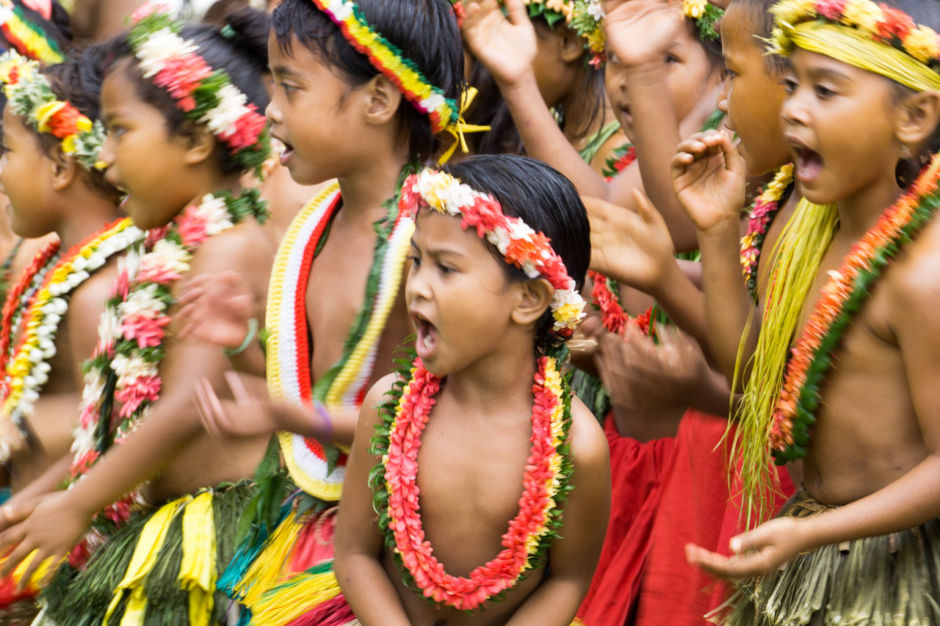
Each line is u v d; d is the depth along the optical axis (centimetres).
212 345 356
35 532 347
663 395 342
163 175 379
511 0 420
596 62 467
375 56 344
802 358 286
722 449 392
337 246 364
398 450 287
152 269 361
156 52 372
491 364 282
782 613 290
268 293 366
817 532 265
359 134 352
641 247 339
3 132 438
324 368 359
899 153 276
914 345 268
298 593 323
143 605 359
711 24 422
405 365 295
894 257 272
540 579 294
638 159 387
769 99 311
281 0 357
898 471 279
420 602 294
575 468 283
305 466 359
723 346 318
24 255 511
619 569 414
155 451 351
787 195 339
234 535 366
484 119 510
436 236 275
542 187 281
